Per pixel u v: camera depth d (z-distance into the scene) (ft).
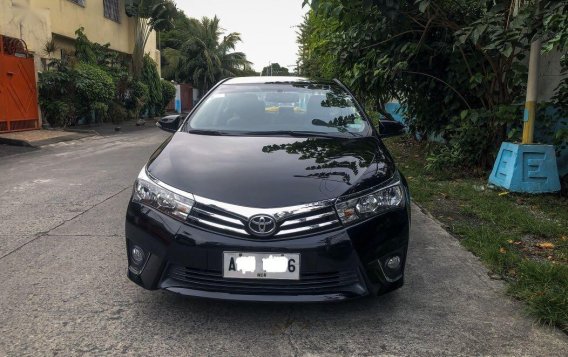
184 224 9.36
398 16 20.93
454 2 21.95
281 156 10.91
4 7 42.73
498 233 14.97
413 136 35.70
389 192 10.03
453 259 13.16
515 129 21.20
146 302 10.66
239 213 9.12
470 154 23.73
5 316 10.00
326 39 27.94
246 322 9.82
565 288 10.82
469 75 23.15
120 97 65.72
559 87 21.26
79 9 61.77
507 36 17.56
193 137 12.44
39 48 48.75
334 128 13.29
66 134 45.44
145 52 84.99
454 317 10.07
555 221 16.39
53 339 9.14
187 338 9.23
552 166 19.51
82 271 12.37
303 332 9.48
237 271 9.08
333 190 9.57
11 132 43.57
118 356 8.63
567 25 14.87
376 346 9.01
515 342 9.14
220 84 16.01
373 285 9.47
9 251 13.84
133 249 9.99
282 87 15.40
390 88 27.22
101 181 24.02
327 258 9.09
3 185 23.03
